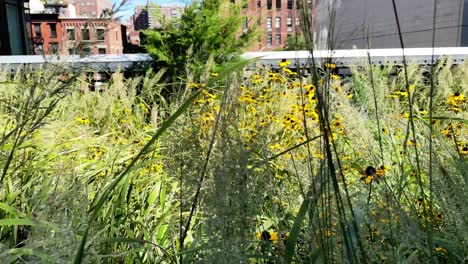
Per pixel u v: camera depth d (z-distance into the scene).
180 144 1.31
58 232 0.97
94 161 3.11
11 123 2.68
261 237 1.66
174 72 8.88
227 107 1.04
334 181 1.00
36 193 1.50
